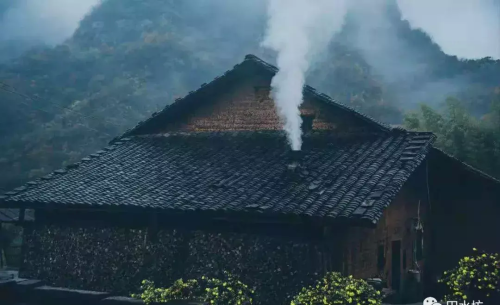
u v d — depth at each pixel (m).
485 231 17.72
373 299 9.76
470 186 17.59
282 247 11.75
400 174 11.77
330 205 10.91
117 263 13.68
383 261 13.52
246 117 16.27
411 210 15.33
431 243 16.92
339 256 11.59
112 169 15.20
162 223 13.33
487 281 10.54
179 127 17.16
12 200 13.91
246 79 16.44
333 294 9.73
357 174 12.24
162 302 10.42
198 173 14.02
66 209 13.89
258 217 11.34
